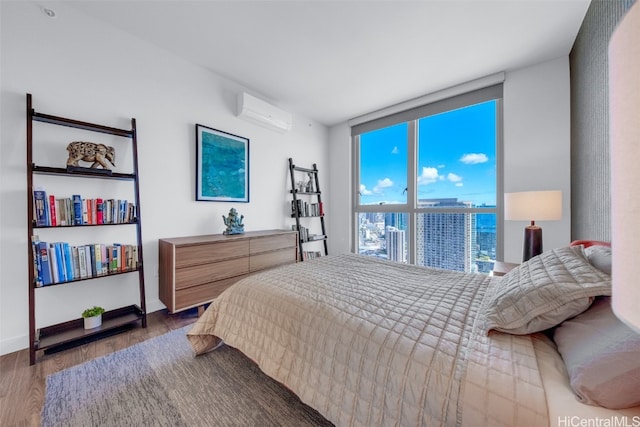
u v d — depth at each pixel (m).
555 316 0.87
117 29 2.18
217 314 1.60
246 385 1.42
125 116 2.23
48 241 1.86
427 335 0.94
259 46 2.40
